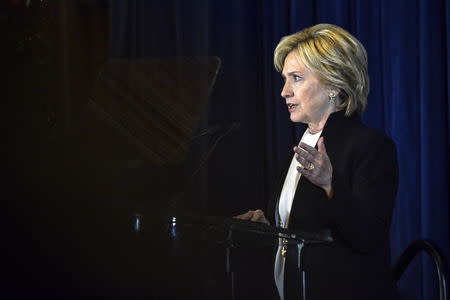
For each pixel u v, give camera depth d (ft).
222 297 10.30
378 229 17.52
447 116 33.01
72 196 7.07
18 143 6.78
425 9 33.06
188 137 15.03
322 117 22.12
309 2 38.06
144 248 7.61
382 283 18.90
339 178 16.62
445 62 33.09
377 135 20.17
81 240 6.98
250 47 40.68
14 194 6.77
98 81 13.74
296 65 21.63
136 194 11.97
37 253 6.79
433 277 32.71
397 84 34.37
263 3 39.63
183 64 16.21
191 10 39.99
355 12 36.65
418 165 34.06
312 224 19.57
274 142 39.45
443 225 32.89
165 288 7.70
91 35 21.18
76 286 6.84
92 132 11.48
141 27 40.60
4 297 6.70
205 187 38.40
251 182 40.50
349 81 21.24
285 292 11.53
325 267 17.60
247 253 11.06
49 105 7.06
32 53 6.89
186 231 10.18
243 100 40.45
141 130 13.56
